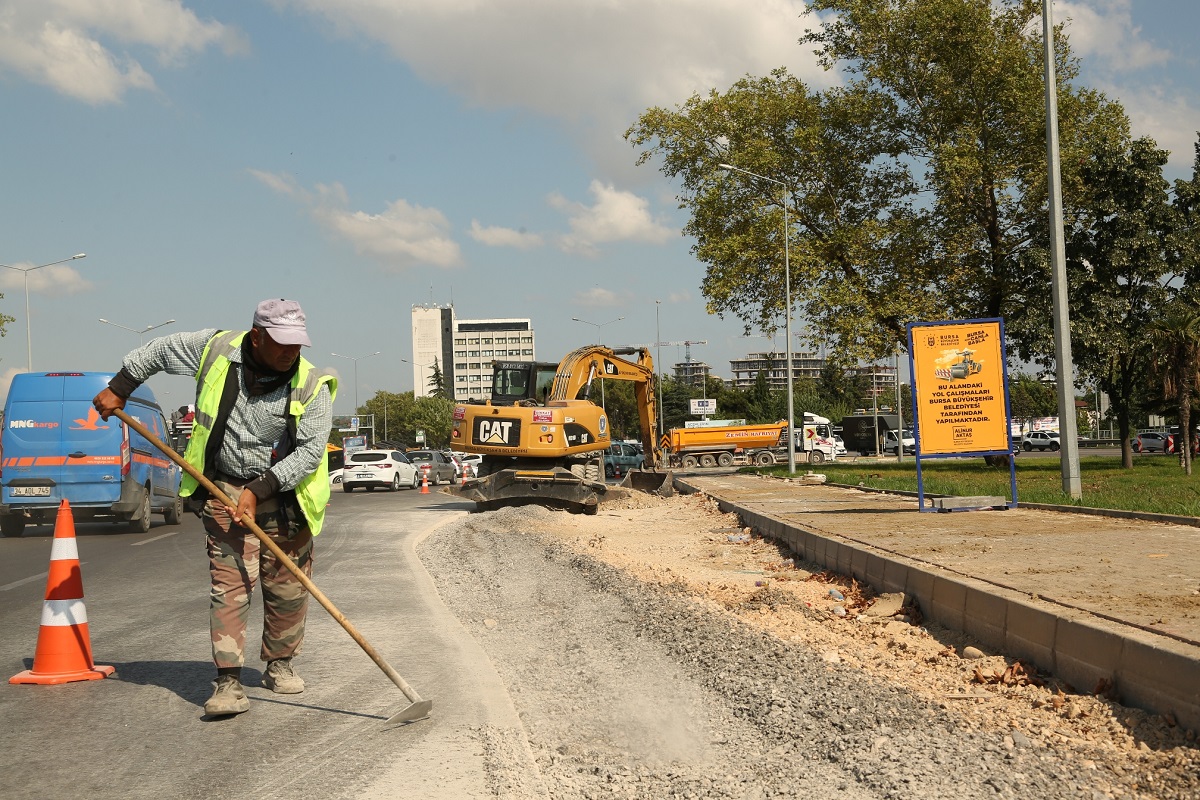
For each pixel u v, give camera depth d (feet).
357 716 17.98
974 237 118.73
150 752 15.85
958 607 25.25
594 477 77.41
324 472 18.39
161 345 18.04
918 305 116.67
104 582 38.29
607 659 23.27
